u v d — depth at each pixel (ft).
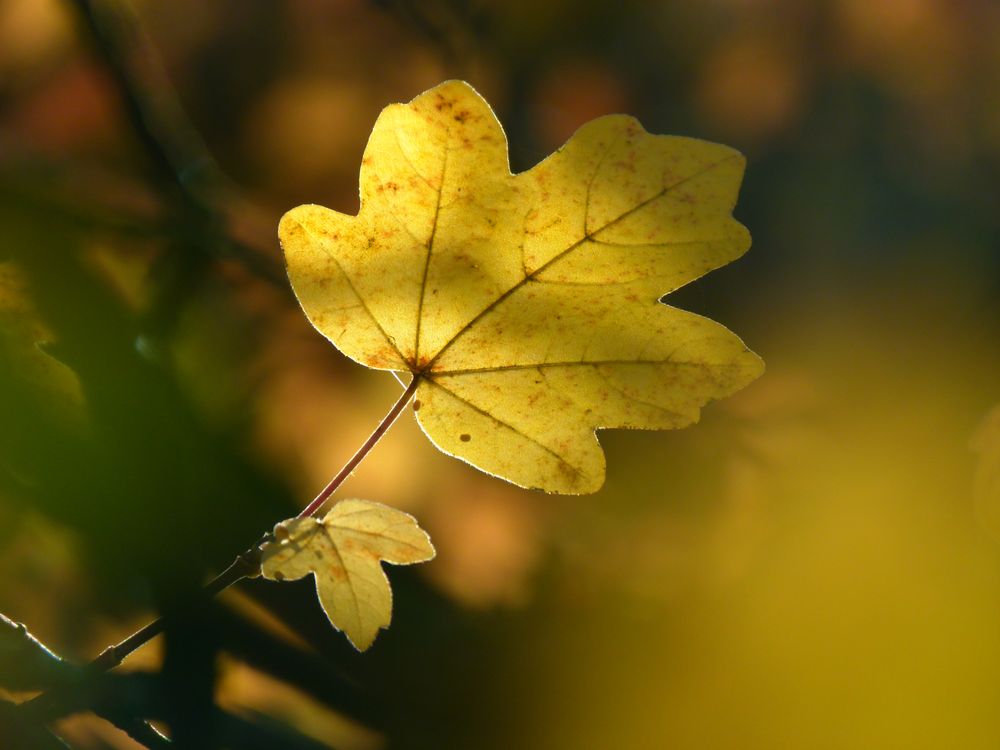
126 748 1.39
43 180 1.50
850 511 2.23
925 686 1.97
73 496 1.41
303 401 1.97
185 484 1.43
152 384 1.44
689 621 2.09
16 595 1.51
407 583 2.05
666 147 1.18
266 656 1.48
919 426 2.38
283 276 1.70
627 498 2.30
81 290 1.45
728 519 2.29
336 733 1.54
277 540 1.17
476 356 1.20
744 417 2.42
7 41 1.92
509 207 1.18
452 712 1.88
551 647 2.04
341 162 2.81
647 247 1.18
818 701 1.97
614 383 1.20
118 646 1.15
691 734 1.97
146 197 1.55
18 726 1.14
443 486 2.26
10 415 1.41
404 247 1.19
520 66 2.73
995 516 2.14
